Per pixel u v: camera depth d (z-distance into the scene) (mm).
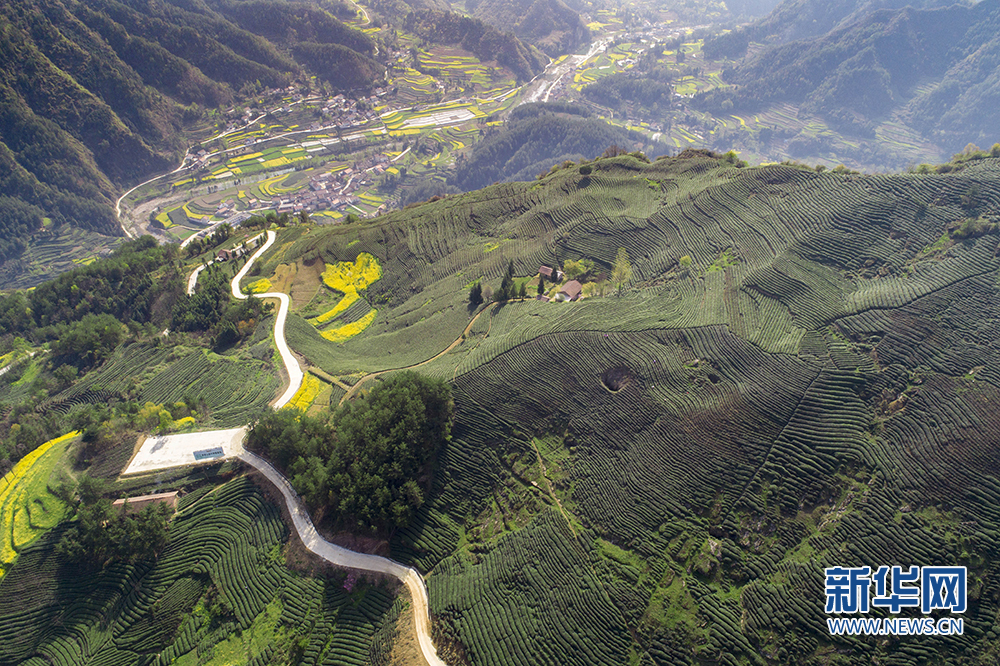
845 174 103688
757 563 61500
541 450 79250
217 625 72188
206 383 113312
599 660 58281
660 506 67875
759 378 75875
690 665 56188
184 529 80500
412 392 82812
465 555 71750
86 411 101250
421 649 63375
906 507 61625
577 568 65188
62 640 74188
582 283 111750
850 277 87562
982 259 81375
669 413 75625
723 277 94000
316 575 72938
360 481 75250
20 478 92312
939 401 68500
